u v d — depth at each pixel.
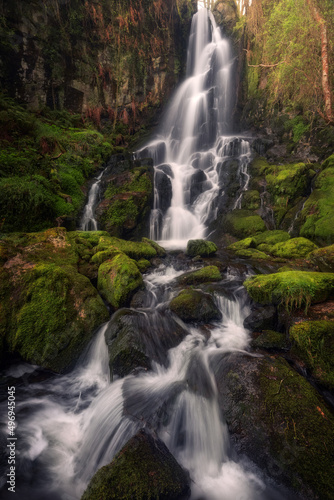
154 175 12.74
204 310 5.63
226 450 3.33
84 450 3.46
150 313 5.45
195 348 4.79
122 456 2.87
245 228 10.70
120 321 5.10
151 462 2.88
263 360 3.99
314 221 9.48
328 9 9.62
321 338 4.02
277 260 8.28
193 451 3.44
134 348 4.52
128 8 18.33
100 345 5.09
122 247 8.07
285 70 11.27
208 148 17.09
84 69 17.02
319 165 12.20
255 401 3.45
